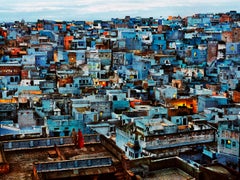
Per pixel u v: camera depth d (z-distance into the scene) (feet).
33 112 306.55
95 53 583.58
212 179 159.22
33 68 490.49
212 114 318.86
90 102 334.03
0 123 293.23
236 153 233.96
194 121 292.40
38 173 123.95
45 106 333.42
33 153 149.48
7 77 454.81
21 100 352.49
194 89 418.92
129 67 518.37
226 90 439.63
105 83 449.48
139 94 400.26
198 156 241.55
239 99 397.39
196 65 567.59
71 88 404.36
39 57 551.59
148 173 164.86
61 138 156.46
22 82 431.02
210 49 630.33
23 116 299.17
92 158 133.69
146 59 560.20
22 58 546.26
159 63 567.59
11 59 559.79
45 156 146.41
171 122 278.05
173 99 366.22
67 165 130.93
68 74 467.93
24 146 152.25
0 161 135.33
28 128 279.49
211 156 236.63
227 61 565.94
